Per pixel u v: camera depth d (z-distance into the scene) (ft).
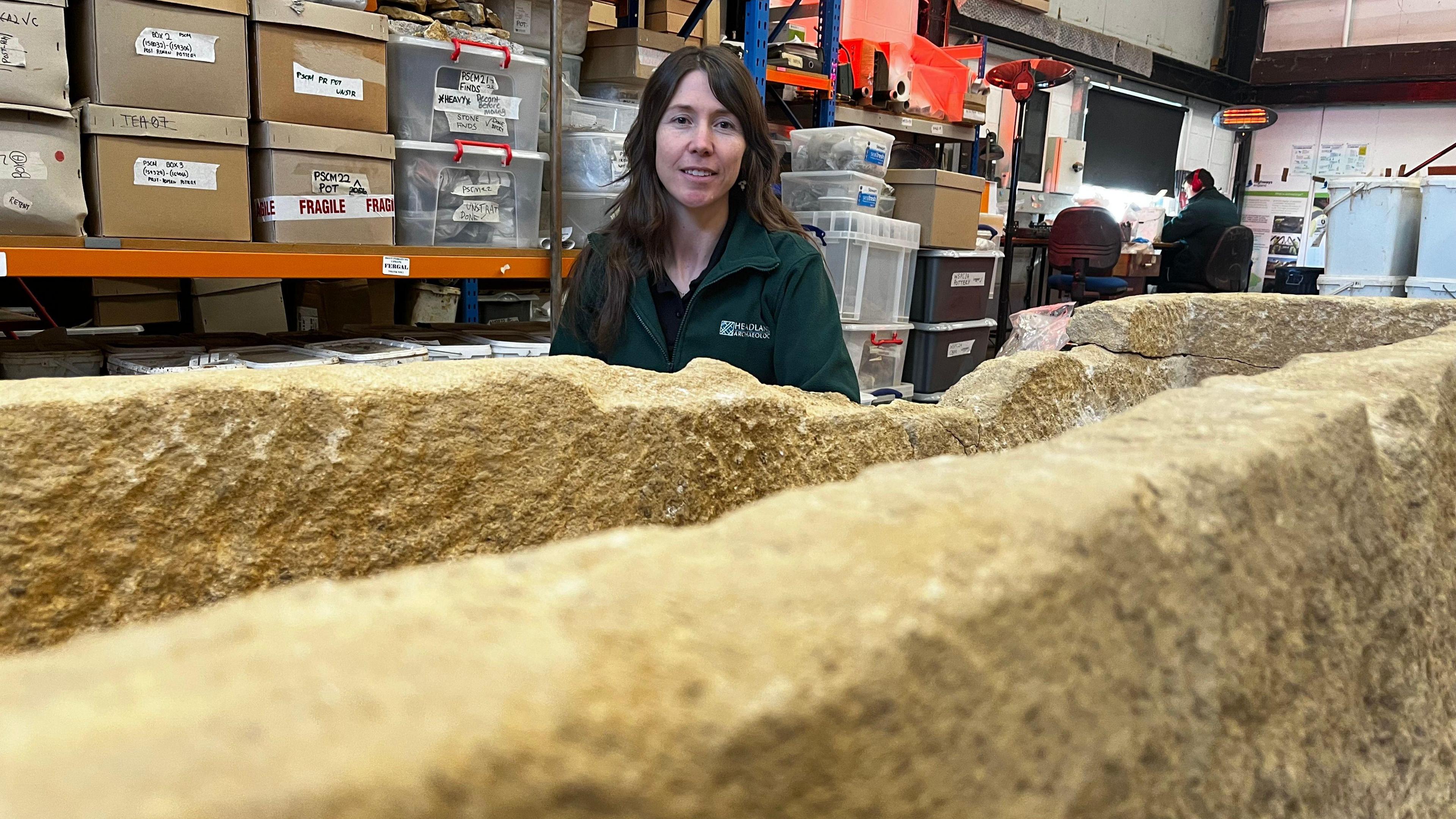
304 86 6.79
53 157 5.79
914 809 1.29
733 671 1.20
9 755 0.97
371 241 7.32
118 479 3.04
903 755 1.27
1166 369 6.91
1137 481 1.81
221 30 6.34
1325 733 2.21
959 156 19.10
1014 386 5.53
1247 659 1.97
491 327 9.12
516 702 1.10
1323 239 26.86
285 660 1.16
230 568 3.25
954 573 1.41
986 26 21.84
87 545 3.01
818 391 5.88
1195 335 7.03
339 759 0.97
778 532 1.53
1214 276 20.54
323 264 7.02
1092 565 1.59
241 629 1.27
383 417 3.43
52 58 5.67
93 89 5.97
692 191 6.07
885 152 12.03
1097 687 1.58
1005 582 1.44
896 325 12.35
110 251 6.04
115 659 1.20
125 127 6.04
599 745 1.11
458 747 1.03
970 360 14.01
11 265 5.69
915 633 1.30
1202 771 1.83
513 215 8.35
